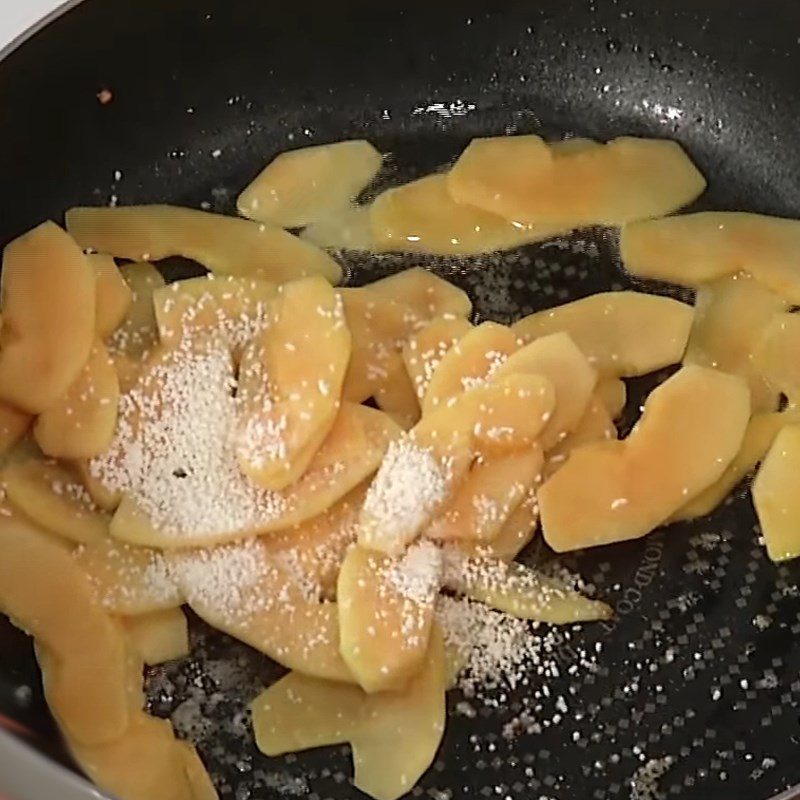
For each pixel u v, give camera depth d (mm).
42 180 475
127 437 426
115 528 413
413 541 414
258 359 433
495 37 500
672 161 486
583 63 501
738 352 451
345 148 493
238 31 481
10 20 465
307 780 402
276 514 416
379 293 454
